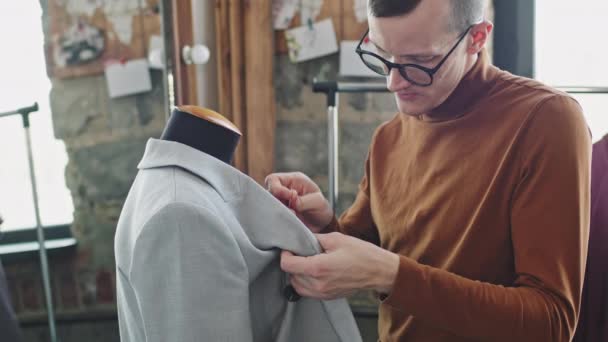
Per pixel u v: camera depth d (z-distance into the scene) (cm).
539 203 94
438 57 98
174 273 82
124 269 91
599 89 152
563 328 93
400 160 122
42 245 211
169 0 193
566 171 94
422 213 112
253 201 96
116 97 221
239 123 237
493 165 102
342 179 250
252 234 95
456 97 107
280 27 240
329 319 101
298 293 95
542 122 97
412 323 113
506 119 102
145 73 218
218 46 236
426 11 93
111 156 228
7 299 142
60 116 218
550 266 92
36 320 229
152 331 83
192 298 81
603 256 115
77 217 230
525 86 105
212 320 82
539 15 238
